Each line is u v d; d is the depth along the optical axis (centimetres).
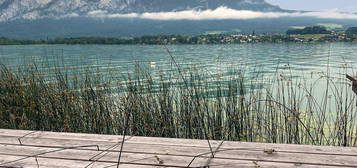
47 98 413
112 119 381
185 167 163
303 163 165
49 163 172
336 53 3011
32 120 393
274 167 161
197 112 369
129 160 173
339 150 181
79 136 214
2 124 387
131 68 1458
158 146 193
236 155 177
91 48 4788
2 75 480
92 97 429
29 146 198
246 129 362
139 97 398
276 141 354
